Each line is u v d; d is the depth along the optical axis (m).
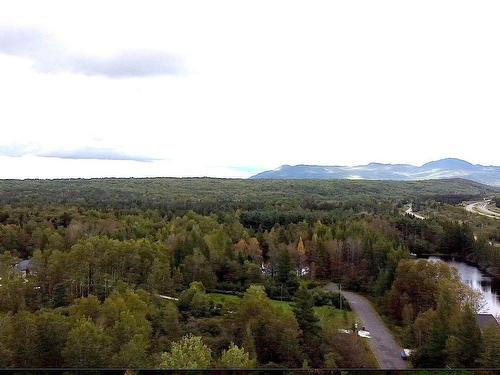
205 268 82.12
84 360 42.38
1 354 42.84
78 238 92.44
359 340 56.84
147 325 50.69
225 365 41.59
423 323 58.75
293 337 50.94
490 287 92.56
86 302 54.09
